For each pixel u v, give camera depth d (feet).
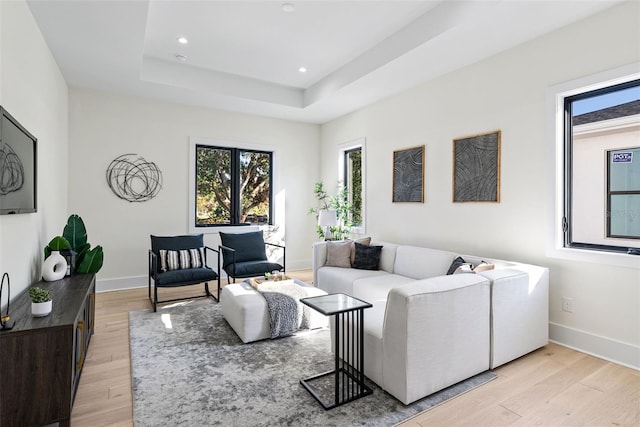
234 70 14.44
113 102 14.74
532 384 7.32
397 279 11.89
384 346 6.87
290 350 8.95
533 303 8.71
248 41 11.77
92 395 6.89
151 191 15.60
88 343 8.97
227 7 9.70
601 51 8.55
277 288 10.69
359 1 9.45
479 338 7.54
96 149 14.43
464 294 7.20
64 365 5.75
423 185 13.55
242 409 6.39
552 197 9.58
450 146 12.48
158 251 13.08
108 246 14.74
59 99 12.12
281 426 5.91
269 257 18.86
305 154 19.94
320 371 7.84
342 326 7.54
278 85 16.26
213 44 12.02
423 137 13.56
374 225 16.15
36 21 8.95
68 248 9.11
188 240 14.03
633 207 8.59
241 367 8.01
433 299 6.69
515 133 10.45
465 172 11.94
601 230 9.11
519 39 9.95
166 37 11.54
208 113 16.94
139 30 9.48
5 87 6.79
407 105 14.29
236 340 9.57
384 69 12.10
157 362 8.22
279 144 19.07
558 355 8.75
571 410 6.43
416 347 6.49
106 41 10.09
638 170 8.50
